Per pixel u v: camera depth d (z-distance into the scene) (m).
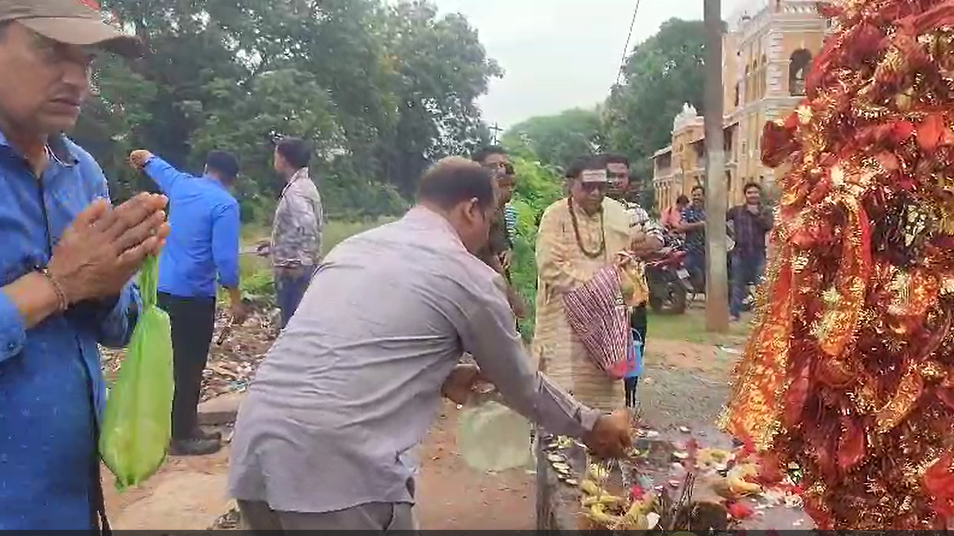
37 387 1.96
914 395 2.35
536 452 4.51
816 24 18.98
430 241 2.54
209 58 24.42
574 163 4.58
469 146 36.81
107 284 1.93
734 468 3.71
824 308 2.37
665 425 6.05
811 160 2.52
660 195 32.94
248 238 21.02
